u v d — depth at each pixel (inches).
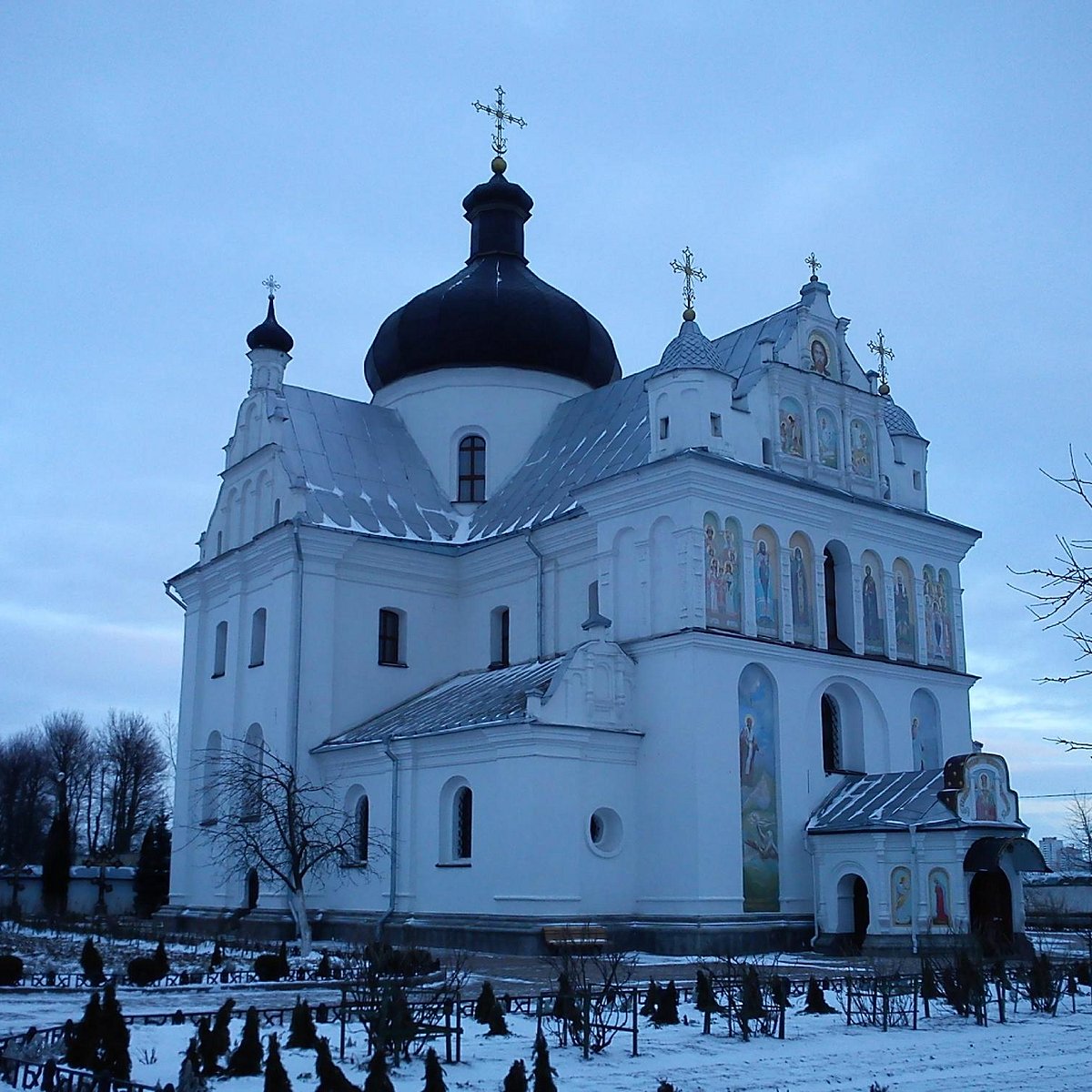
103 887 3068.4
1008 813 1624.0
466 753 1708.9
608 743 1684.3
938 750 1978.3
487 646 2076.8
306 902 1876.2
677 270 1846.7
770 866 1690.5
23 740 5275.6
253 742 2046.0
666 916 1628.9
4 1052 774.5
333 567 2025.1
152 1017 976.3
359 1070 799.7
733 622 1717.5
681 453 1696.6
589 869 1637.6
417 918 1721.2
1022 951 1552.7
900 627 1972.2
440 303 2372.0
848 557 1905.8
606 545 1803.6
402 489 2230.6
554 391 2369.6
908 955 1535.4
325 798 1916.8
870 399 2017.7
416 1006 957.2
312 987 1197.7
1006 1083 759.1
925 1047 898.7
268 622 2047.2
